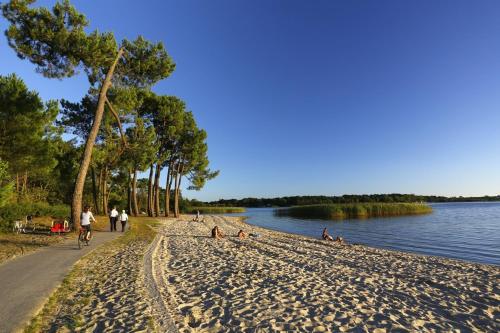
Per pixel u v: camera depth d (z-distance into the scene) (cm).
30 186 3778
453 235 2719
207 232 2727
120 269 1030
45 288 779
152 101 4116
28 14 1688
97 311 662
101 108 1939
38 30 1695
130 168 3738
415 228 3344
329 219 5078
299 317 690
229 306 750
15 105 1706
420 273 1162
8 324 568
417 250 2014
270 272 1116
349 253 1641
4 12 1678
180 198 7806
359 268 1249
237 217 6272
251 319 670
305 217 5866
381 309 755
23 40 1742
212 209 9388
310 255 1542
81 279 895
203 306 748
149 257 1241
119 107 2962
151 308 685
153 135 3322
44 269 972
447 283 1009
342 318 691
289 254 1548
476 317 715
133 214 4616
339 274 1119
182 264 1239
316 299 819
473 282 1030
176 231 2672
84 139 3331
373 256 1554
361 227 3569
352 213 5478
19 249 1288
